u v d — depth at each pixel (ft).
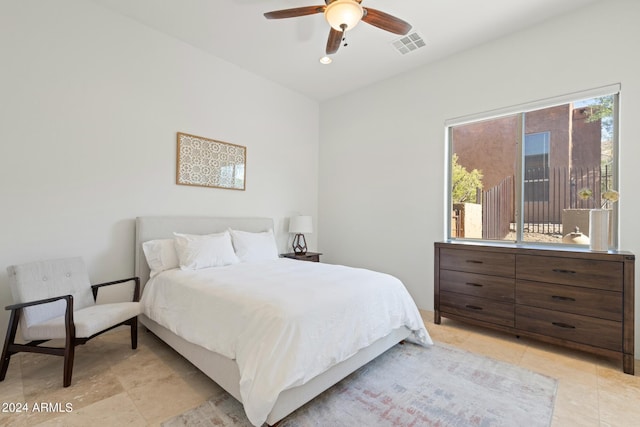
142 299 8.87
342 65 12.17
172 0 8.64
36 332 6.59
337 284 7.30
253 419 4.68
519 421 5.34
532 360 7.70
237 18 9.42
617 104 8.40
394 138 13.00
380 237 13.42
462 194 11.44
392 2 8.41
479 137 11.00
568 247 9.09
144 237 9.55
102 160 9.04
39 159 7.95
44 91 8.02
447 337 9.25
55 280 7.40
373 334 6.89
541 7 8.65
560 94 9.03
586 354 8.05
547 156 9.64
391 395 6.12
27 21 7.77
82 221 8.68
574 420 5.38
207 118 11.55
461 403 5.86
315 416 5.44
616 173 8.45
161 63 10.28
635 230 7.88
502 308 9.04
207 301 6.68
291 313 5.50
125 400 5.86
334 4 6.38
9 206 7.53
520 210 10.14
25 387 6.26
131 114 9.62
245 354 5.25
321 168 16.08
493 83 10.30
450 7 8.63
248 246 11.05
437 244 10.55
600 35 8.39
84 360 7.48
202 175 11.39
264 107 13.52
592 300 7.54
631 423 5.30
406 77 12.63
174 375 6.82
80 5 8.61
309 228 14.01
